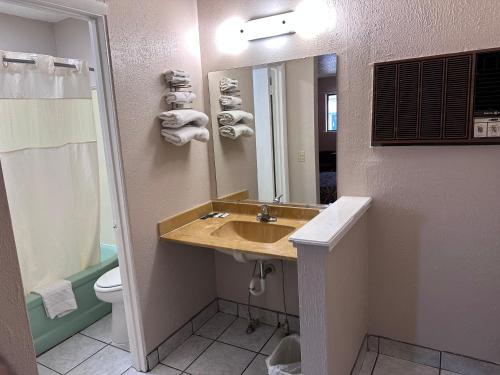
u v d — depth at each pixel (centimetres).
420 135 181
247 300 261
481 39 165
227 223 229
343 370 177
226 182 246
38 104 245
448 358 199
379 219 202
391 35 183
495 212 175
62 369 218
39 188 249
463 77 168
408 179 191
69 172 266
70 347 240
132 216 195
